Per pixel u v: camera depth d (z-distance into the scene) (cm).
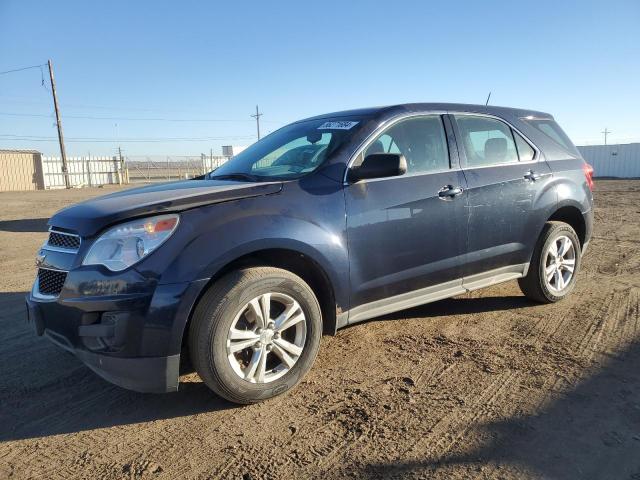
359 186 357
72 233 308
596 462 252
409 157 394
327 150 370
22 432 296
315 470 252
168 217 291
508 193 441
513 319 461
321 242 329
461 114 438
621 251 761
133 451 273
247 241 299
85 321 285
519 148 473
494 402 312
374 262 360
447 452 263
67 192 2883
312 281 355
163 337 280
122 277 278
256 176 377
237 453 268
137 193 348
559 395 318
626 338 405
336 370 364
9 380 363
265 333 312
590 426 283
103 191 2969
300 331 329
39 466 262
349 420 296
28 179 3325
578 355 377
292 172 366
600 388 325
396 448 268
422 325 450
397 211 369
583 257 721
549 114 536
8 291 612
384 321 463
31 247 948
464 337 420
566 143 530
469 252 417
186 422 301
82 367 384
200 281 286
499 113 473
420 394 325
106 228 292
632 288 548
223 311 293
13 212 1638
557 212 506
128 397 335
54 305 299
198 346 292
